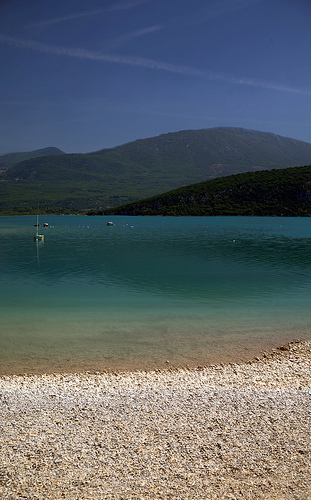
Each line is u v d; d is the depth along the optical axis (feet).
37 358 42.39
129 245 189.98
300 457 24.25
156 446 25.45
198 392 33.88
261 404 31.48
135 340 48.52
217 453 24.71
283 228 296.92
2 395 33.27
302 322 56.39
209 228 305.12
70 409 30.71
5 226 380.78
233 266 118.52
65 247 182.50
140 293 78.69
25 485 21.74
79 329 53.21
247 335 50.44
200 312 62.75
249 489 21.57
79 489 21.50
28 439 26.21
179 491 21.42
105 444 25.66
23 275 103.09
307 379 36.73
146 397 32.91
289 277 97.86
